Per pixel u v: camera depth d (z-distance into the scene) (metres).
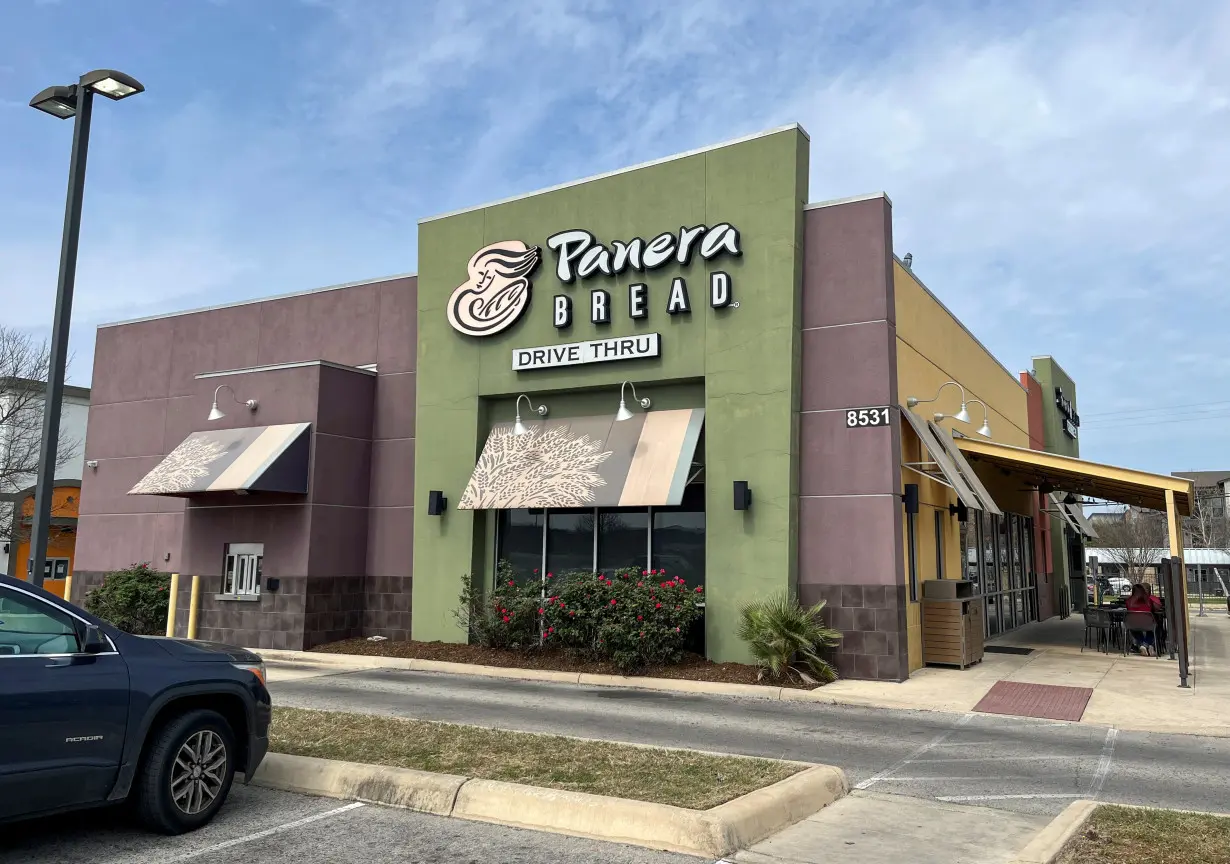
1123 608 19.62
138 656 6.20
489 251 18.19
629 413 15.70
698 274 15.96
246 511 18.86
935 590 15.73
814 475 15.01
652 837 5.98
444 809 6.69
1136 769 8.62
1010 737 10.23
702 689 13.54
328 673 15.27
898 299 15.99
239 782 7.56
